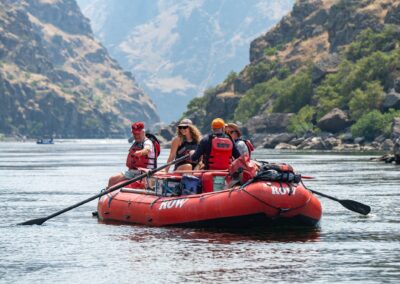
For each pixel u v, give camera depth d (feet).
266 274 62.44
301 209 84.79
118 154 520.01
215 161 90.58
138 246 76.38
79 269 65.26
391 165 252.01
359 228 87.92
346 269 63.93
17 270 65.00
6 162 345.10
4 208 116.98
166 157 424.46
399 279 59.77
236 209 84.07
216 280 60.49
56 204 123.85
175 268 65.21
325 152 483.51
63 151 652.07
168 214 88.84
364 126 608.60
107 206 97.91
